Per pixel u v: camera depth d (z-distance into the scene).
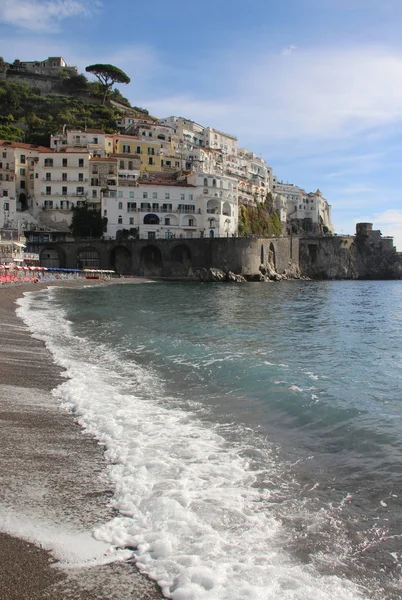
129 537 7.43
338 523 8.08
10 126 147.12
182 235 121.25
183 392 16.59
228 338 30.05
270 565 6.89
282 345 28.39
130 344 26.50
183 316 42.47
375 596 6.34
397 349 28.30
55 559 6.80
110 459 10.43
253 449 11.41
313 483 9.62
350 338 32.72
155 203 119.38
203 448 11.30
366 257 174.12
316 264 158.50
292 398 16.09
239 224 136.75
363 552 7.29
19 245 93.06
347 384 18.80
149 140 141.75
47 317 39.16
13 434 11.48
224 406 15.02
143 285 95.81
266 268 127.38
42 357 21.73
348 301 70.31
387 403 16.11
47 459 10.20
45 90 181.62
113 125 166.00
